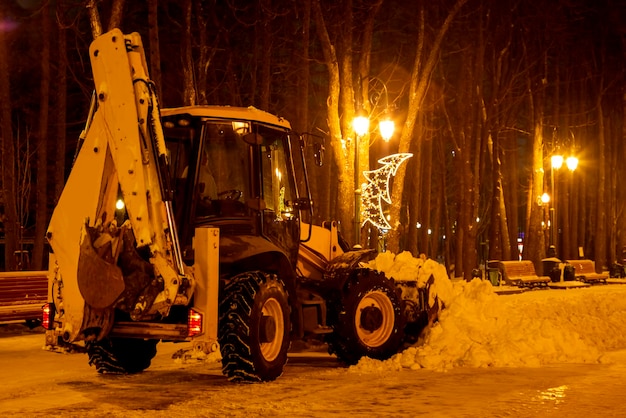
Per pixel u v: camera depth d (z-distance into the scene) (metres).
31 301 15.73
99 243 9.31
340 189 23.39
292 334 10.79
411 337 12.95
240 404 8.66
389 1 36.56
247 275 9.88
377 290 11.96
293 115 33.94
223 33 32.47
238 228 10.26
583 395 9.13
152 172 9.36
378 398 8.99
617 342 15.16
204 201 10.05
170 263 9.25
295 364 12.08
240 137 10.40
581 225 50.28
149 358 11.17
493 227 38.03
